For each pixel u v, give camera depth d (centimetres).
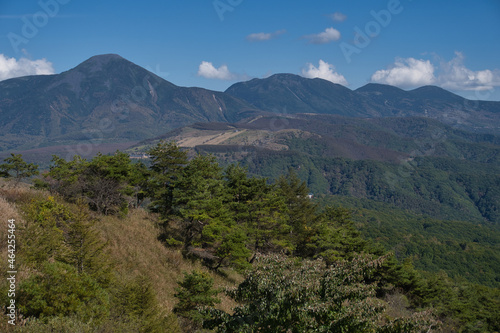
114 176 3042
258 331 804
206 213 2975
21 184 2995
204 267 2855
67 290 1016
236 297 884
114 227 2722
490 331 3366
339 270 776
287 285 769
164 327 1317
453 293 3631
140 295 1322
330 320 728
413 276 3466
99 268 1460
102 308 1084
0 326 822
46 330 863
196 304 1678
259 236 3316
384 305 743
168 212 3362
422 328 738
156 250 2723
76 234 1466
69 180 2842
